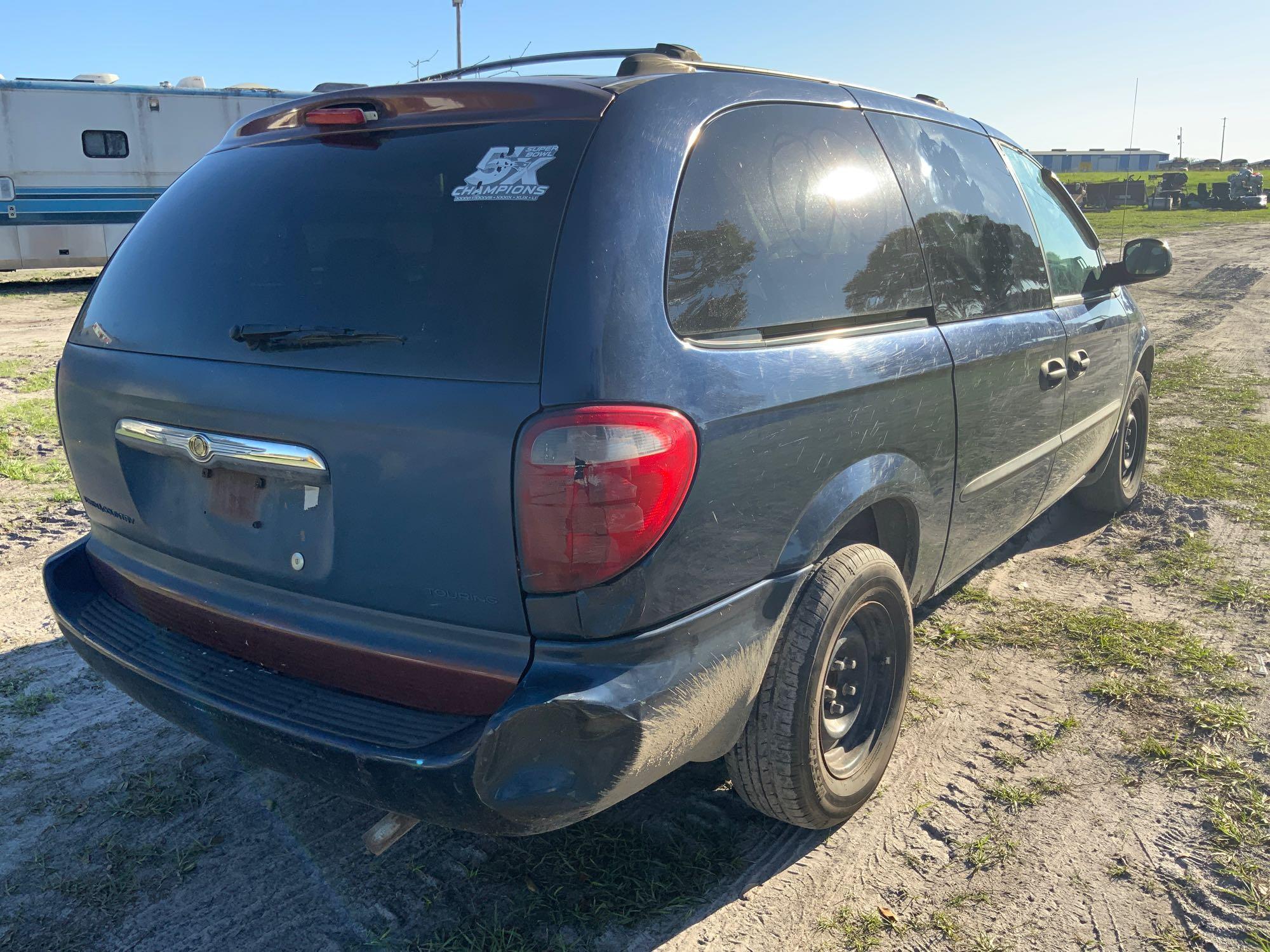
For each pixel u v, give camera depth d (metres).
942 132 3.47
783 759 2.56
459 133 2.30
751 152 2.51
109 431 2.59
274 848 2.77
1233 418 8.02
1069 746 3.30
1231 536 5.24
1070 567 4.89
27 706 3.46
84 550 2.91
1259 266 21.78
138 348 2.50
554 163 2.16
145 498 2.56
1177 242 27.66
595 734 2.03
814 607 2.53
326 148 2.45
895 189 3.02
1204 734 3.35
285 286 2.29
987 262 3.46
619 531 1.98
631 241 2.11
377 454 2.08
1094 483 5.27
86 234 18.88
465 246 2.13
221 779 3.09
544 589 1.99
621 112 2.23
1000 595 4.54
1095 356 4.28
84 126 18.52
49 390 9.30
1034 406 3.68
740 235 2.39
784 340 2.43
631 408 2.00
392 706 2.18
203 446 2.32
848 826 2.88
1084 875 2.68
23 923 2.47
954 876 2.68
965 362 3.08
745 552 2.29
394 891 2.60
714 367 2.19
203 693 2.29
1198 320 14.59
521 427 1.96
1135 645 3.99
